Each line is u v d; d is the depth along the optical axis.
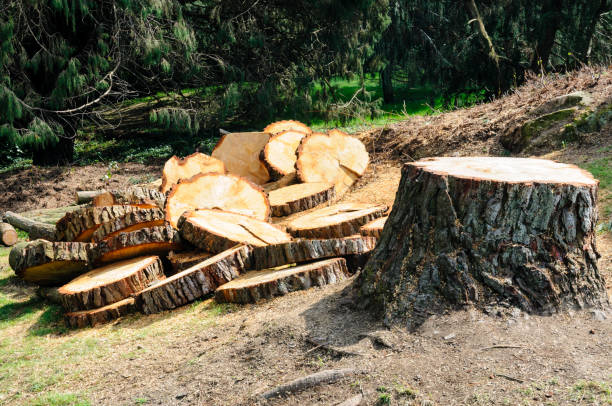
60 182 13.30
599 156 6.81
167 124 16.02
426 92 30.52
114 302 5.64
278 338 3.92
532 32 20.62
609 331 3.18
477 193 3.42
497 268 3.41
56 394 3.92
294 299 4.73
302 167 9.39
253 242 6.03
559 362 2.97
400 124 11.20
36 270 6.09
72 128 16.38
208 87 18.84
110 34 15.91
